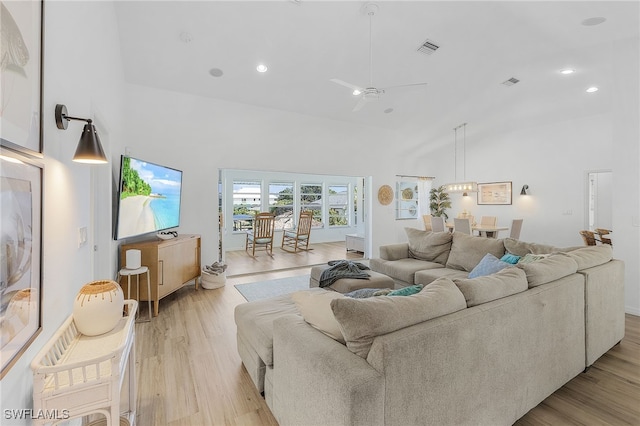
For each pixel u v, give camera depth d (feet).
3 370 2.87
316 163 18.72
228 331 9.52
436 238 13.19
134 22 10.33
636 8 9.54
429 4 9.89
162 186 12.46
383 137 21.49
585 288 7.03
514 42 11.94
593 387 6.62
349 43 11.90
